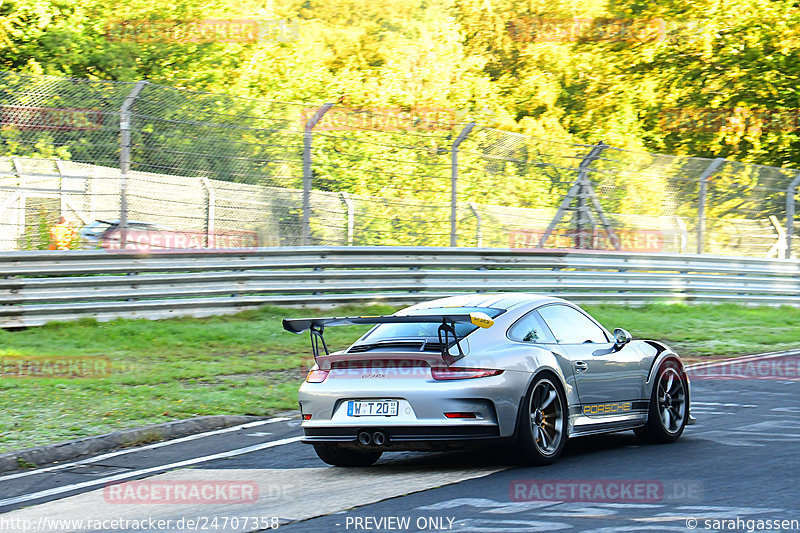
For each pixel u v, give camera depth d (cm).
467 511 1423
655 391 2023
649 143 9225
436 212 4553
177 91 3925
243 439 2152
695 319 4650
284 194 4159
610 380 1930
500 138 4747
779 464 1742
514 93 11144
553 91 10869
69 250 3559
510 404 1697
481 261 4562
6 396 2502
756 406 2511
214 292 3891
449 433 1667
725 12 8212
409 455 1981
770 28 7956
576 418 1848
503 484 1605
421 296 4388
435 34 11575
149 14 7506
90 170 3722
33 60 6838
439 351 1736
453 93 10475
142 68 7381
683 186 5388
